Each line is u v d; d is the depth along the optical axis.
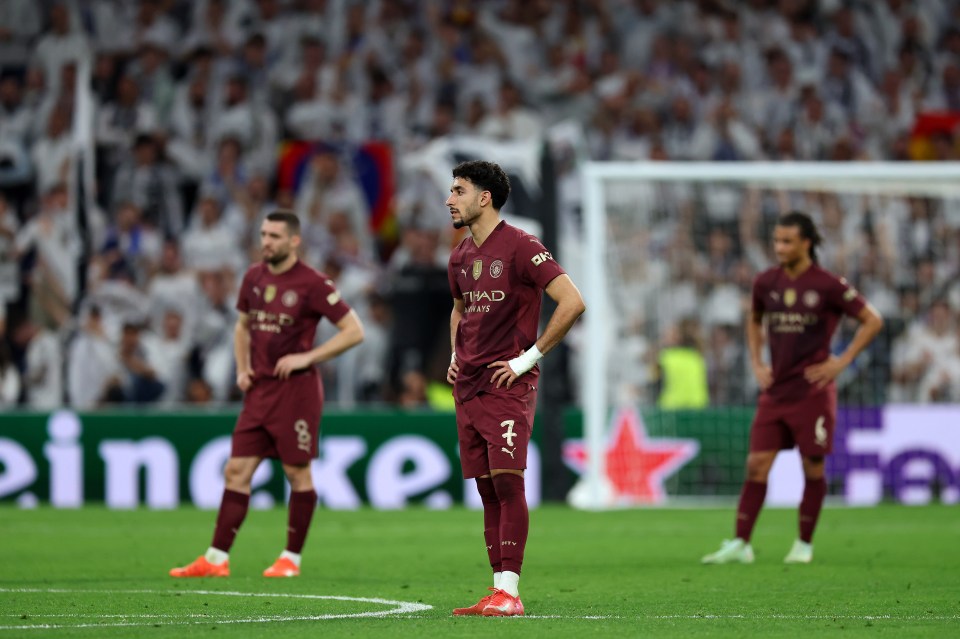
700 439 55.56
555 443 54.16
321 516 48.22
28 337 59.59
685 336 62.03
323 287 28.56
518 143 67.00
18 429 52.56
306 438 28.50
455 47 74.31
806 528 31.97
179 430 53.09
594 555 34.25
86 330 58.47
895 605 22.95
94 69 70.62
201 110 69.56
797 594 24.84
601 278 51.75
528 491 54.34
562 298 21.27
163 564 31.27
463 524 44.66
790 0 78.56
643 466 55.06
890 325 61.88
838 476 55.38
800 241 31.12
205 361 59.97
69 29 69.00
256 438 28.58
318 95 70.94
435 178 64.31
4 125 67.75
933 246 63.41
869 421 55.50
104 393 57.16
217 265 62.88
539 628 19.33
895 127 75.75
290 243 28.52
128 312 60.59
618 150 70.19
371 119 70.75
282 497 53.66
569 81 73.38
